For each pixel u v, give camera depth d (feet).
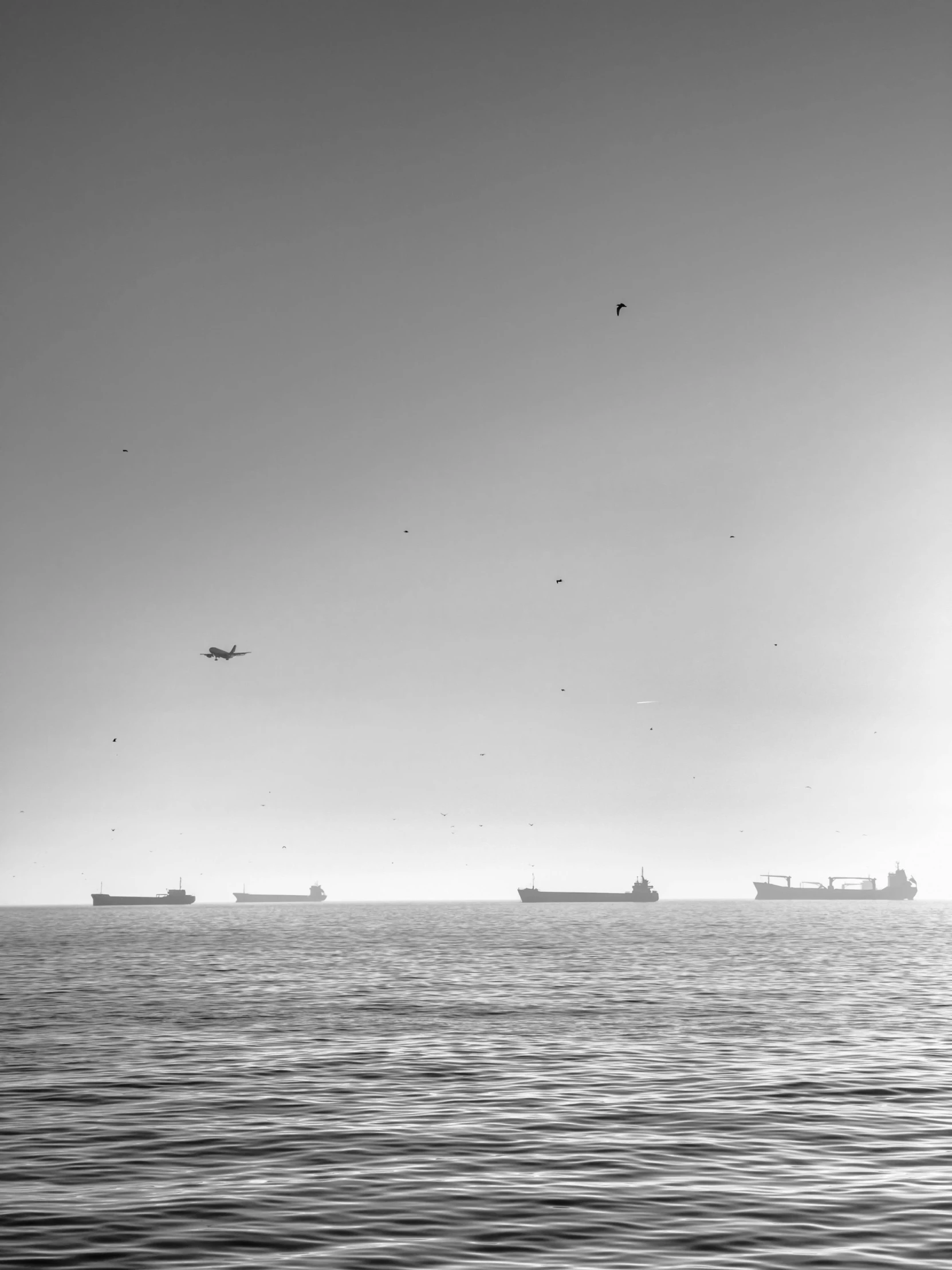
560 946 477.77
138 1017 216.33
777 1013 221.46
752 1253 74.33
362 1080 145.89
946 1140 109.60
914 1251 74.54
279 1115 123.13
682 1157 102.73
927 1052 169.68
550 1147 106.63
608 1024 205.16
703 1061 161.58
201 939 568.82
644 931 633.61
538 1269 71.36
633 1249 75.41
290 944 509.35
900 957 399.24
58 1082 144.25
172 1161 101.45
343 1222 81.76
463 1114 123.34
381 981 300.61
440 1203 87.10
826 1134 112.37
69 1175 96.32
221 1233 79.10
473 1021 209.15
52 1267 72.13
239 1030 196.03
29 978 316.60
